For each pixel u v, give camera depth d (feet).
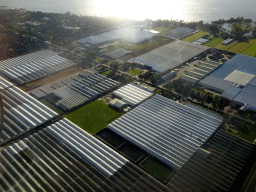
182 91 508.53
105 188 294.46
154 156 348.79
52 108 467.11
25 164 327.06
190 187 298.76
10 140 380.37
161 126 400.06
